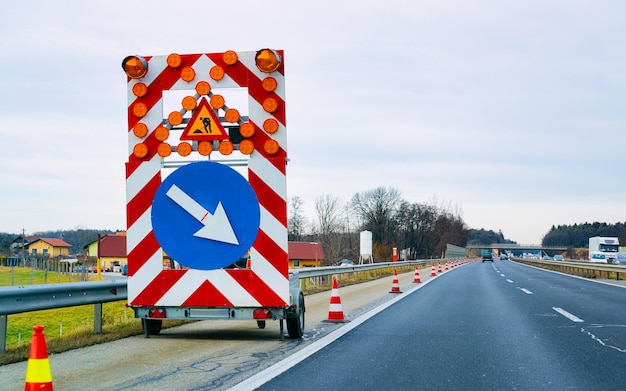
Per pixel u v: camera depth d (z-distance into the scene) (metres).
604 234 187.62
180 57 9.10
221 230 8.97
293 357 8.01
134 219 9.17
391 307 15.51
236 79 8.99
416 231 142.62
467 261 117.94
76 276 56.50
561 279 32.97
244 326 11.40
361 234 44.62
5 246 114.56
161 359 7.82
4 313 7.78
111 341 9.34
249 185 8.95
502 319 12.65
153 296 9.07
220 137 8.94
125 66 9.05
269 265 8.88
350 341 9.52
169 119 9.06
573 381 6.68
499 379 6.77
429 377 6.86
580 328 11.12
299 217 111.56
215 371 7.07
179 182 9.08
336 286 12.38
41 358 4.49
